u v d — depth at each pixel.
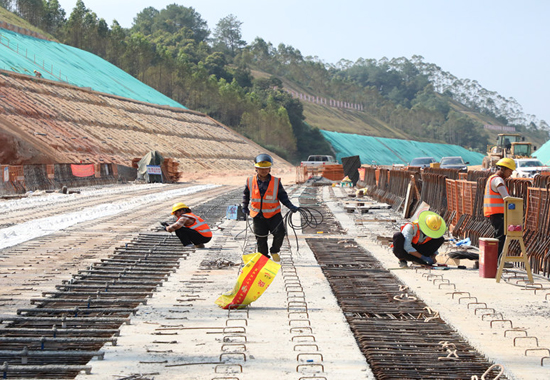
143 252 9.88
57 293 6.66
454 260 9.02
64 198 22.95
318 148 144.75
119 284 7.35
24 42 78.06
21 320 5.39
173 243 11.02
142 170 39.34
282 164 87.50
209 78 127.38
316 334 5.18
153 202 21.52
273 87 167.00
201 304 6.35
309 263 9.09
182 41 182.75
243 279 6.11
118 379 4.04
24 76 55.28
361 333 5.20
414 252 8.60
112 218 15.58
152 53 123.31
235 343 4.88
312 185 37.56
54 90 57.31
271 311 6.05
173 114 80.50
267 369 4.25
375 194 23.91
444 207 13.75
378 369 4.27
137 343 4.91
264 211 8.46
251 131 121.00
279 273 8.22
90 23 121.12
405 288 7.21
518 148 43.97
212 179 48.06
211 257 9.58
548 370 4.28
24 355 4.39
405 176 18.45
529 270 7.66
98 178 34.12
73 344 4.93
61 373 4.25
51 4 141.25
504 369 4.24
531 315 5.94
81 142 47.00
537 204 8.69
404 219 16.09
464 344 4.92
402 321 5.66
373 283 7.58
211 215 16.69
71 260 9.20
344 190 30.19
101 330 5.09
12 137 31.75
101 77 81.81
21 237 11.80
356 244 11.24
